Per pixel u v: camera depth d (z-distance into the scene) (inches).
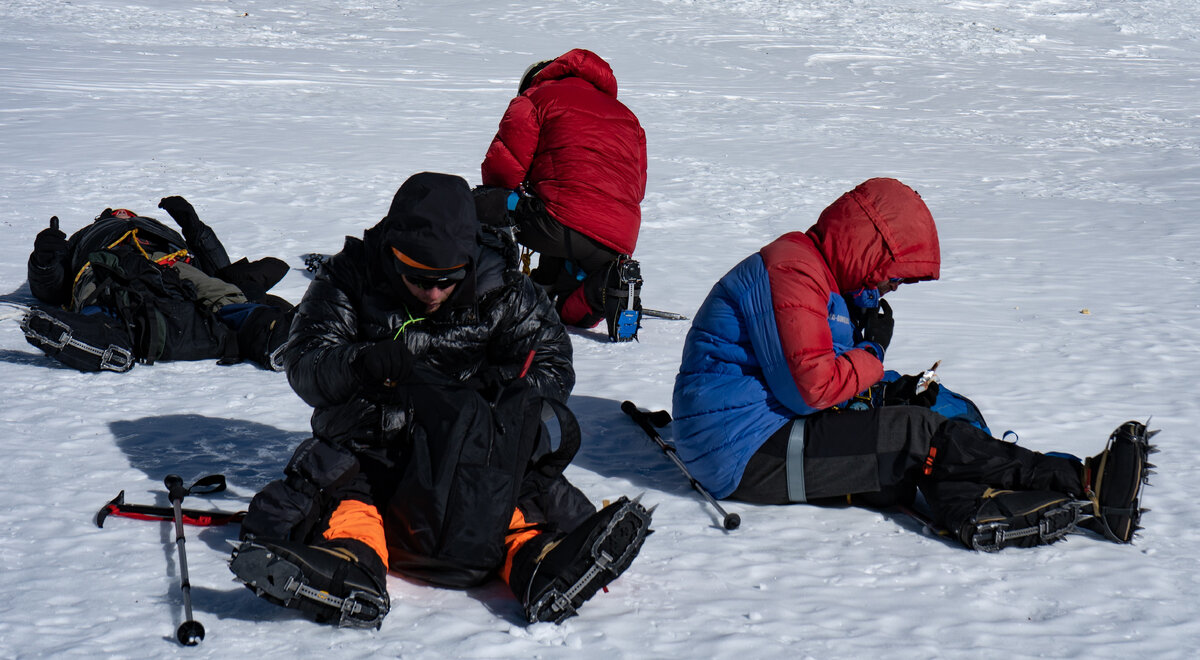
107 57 1011.3
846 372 149.7
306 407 199.2
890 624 120.1
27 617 114.3
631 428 193.0
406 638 112.9
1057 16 1974.7
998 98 1055.0
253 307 237.3
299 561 109.3
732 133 735.1
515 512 127.9
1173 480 167.2
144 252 245.4
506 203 261.7
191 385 212.2
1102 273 354.9
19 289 288.2
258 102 757.9
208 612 117.2
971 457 145.6
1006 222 460.4
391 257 130.0
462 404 123.3
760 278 154.3
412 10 1588.3
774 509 155.9
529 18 1566.2
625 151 266.1
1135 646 115.6
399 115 732.7
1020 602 126.6
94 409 192.5
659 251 376.8
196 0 1568.7
